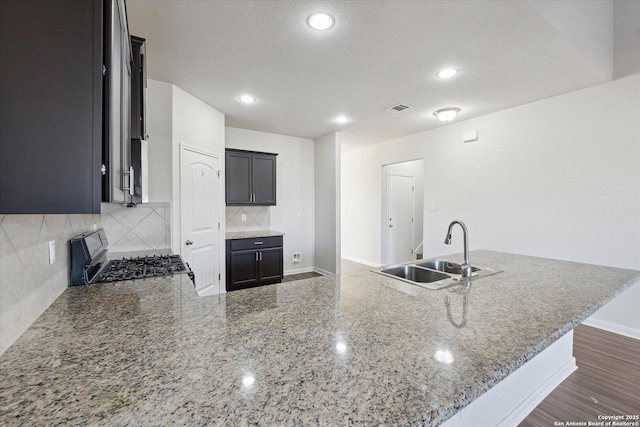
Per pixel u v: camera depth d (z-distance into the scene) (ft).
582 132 9.89
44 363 2.53
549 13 6.34
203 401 1.99
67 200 2.45
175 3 5.67
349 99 10.75
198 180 10.85
